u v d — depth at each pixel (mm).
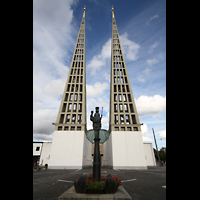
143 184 12195
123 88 42969
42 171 25344
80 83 42406
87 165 43531
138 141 33719
